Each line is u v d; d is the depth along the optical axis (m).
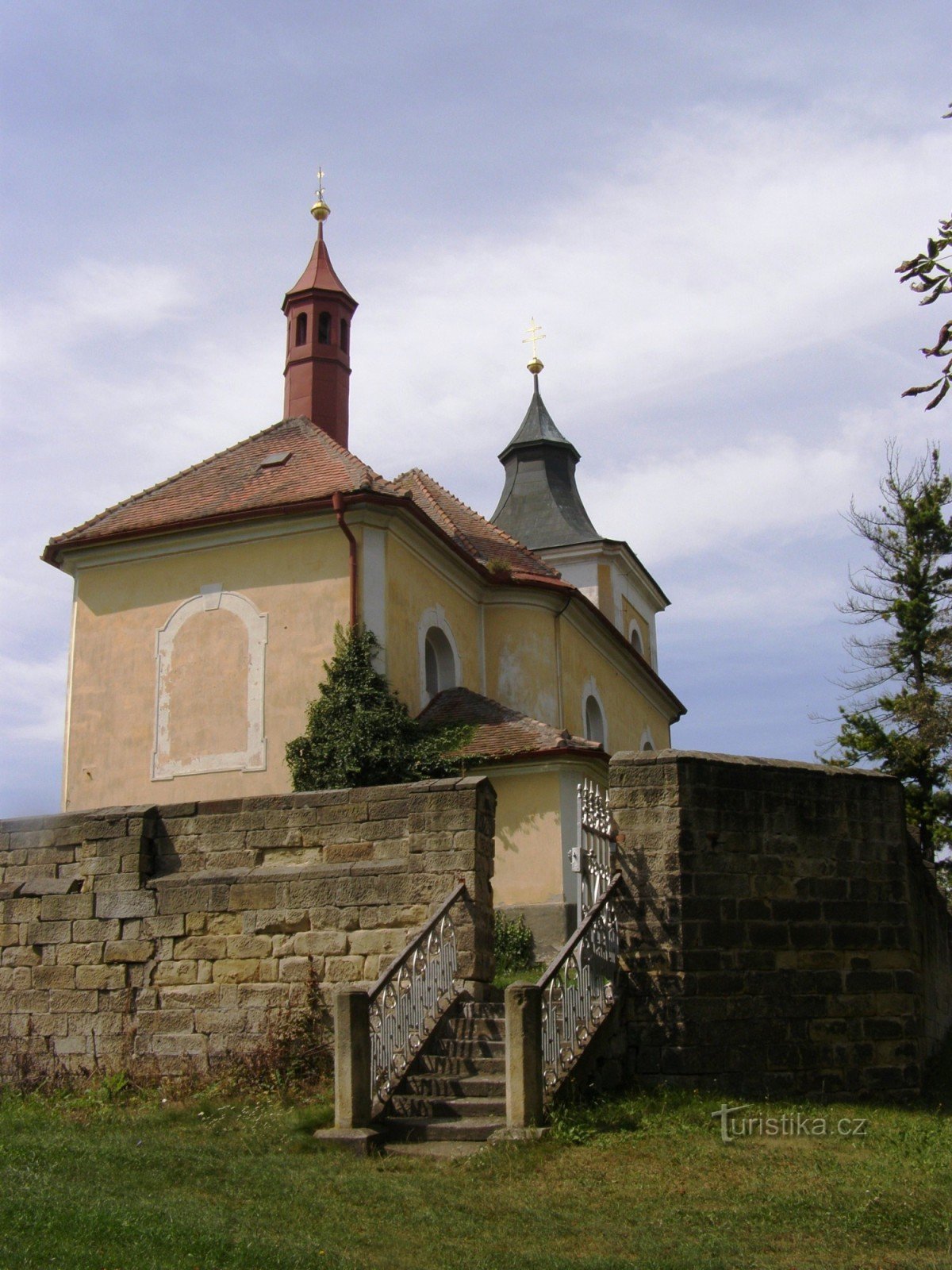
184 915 13.61
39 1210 7.48
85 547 22.02
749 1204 8.28
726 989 11.77
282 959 13.11
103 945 13.85
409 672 21.00
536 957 18.52
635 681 32.69
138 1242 6.96
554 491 36.84
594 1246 7.46
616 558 34.62
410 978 11.32
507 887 19.22
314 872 13.20
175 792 20.50
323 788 18.94
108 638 21.73
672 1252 7.32
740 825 12.29
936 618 30.53
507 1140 9.66
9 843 14.61
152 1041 13.39
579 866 11.55
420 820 12.89
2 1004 14.11
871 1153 9.67
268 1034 12.69
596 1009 11.34
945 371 7.10
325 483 21.39
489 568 24.61
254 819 13.77
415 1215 8.02
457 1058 11.14
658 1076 11.47
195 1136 10.47
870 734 29.95
